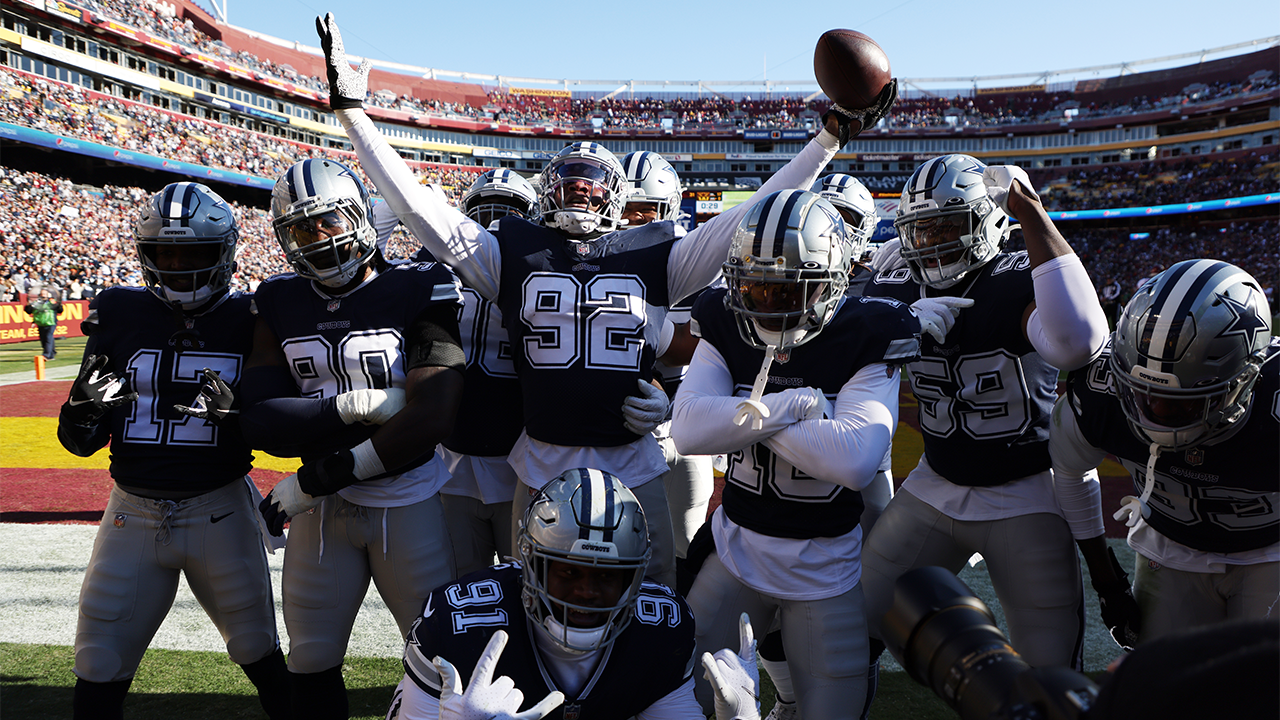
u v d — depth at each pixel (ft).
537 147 153.99
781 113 159.63
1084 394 7.45
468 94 154.51
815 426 6.65
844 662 7.06
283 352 8.10
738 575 7.31
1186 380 6.11
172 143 100.32
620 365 8.28
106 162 93.15
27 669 9.99
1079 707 2.23
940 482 8.71
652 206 12.07
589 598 5.35
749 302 6.81
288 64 133.80
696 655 7.39
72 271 67.51
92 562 8.05
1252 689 1.67
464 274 8.65
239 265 90.02
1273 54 132.77
